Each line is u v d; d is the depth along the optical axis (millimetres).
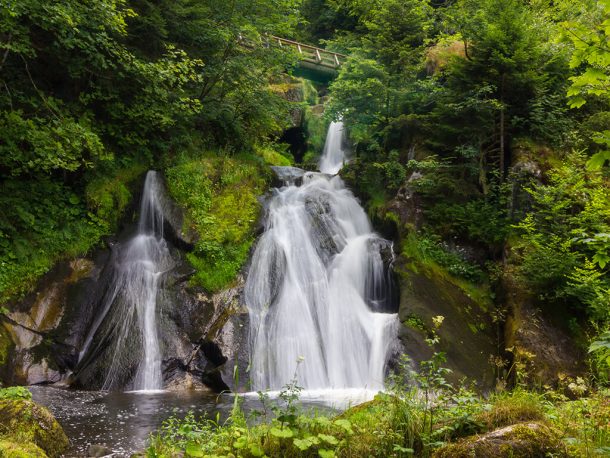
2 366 8289
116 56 11891
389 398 4434
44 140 9586
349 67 16594
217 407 7520
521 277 10766
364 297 11984
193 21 13633
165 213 11664
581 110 13734
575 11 17406
